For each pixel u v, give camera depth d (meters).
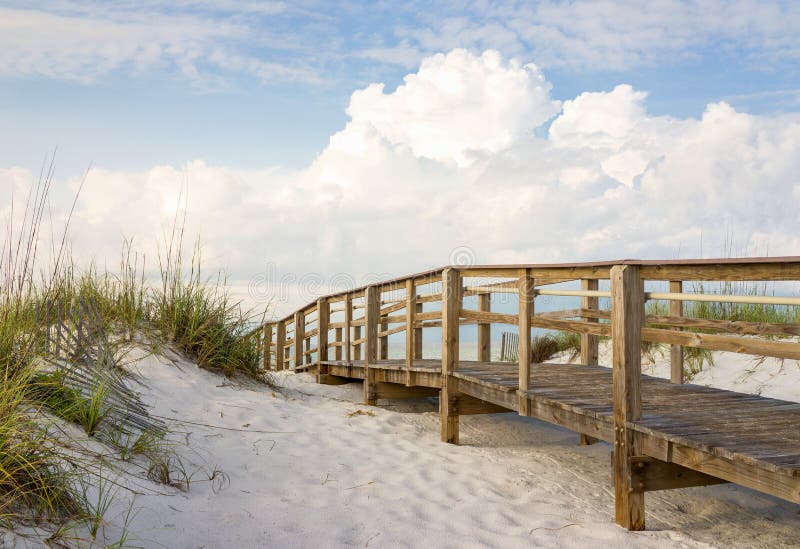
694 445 3.89
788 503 5.05
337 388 10.42
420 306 10.06
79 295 6.94
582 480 5.56
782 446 3.78
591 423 4.88
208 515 3.72
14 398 3.91
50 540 2.81
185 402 6.18
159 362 6.89
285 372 12.11
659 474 4.32
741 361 9.28
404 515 4.18
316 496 4.40
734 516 4.76
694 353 9.72
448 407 6.93
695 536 4.28
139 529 3.28
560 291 5.43
